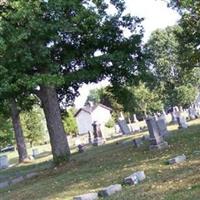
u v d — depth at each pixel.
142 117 85.81
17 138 40.81
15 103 33.66
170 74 77.56
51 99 25.42
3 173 34.12
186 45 36.41
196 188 10.96
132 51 26.48
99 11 25.27
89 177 17.97
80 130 121.50
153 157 19.34
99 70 25.00
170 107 80.75
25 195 17.61
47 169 25.30
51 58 24.88
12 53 21.84
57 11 22.59
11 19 21.83
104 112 119.06
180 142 22.56
